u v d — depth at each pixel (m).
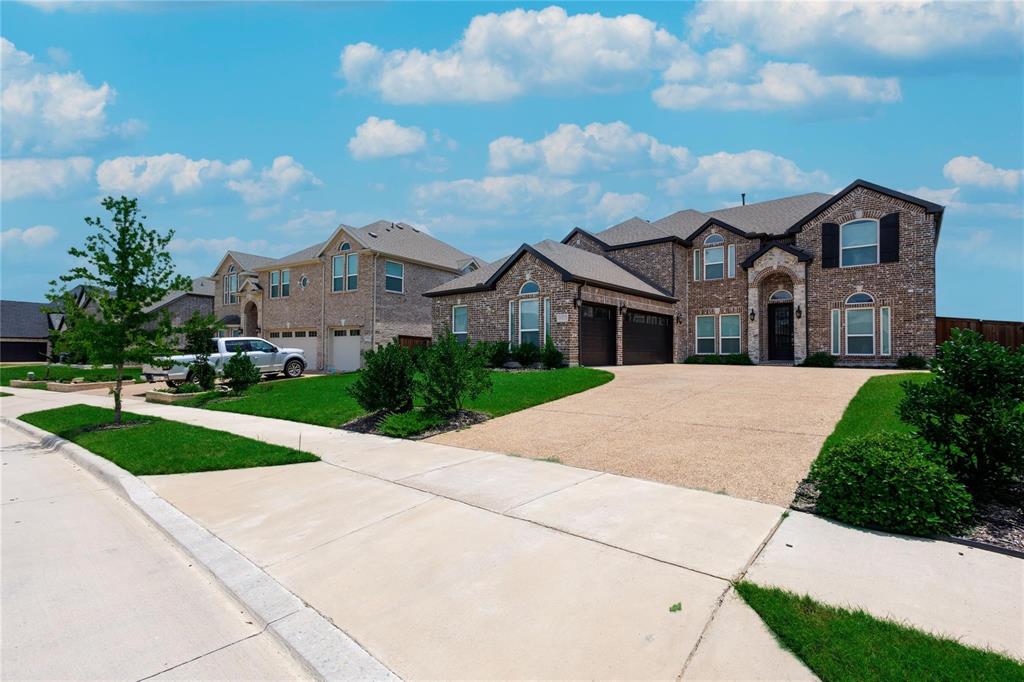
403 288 28.03
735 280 24.53
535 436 8.95
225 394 16.45
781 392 12.04
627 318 22.23
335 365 28.42
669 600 3.60
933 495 4.71
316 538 4.99
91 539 5.35
